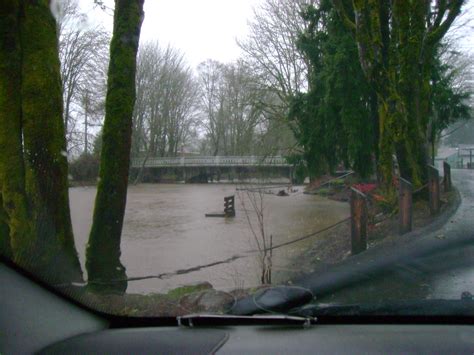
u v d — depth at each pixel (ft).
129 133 25.16
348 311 14.33
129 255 44.19
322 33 91.76
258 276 30.81
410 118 46.11
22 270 14.87
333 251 35.73
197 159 204.85
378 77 45.75
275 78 141.28
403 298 19.48
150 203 103.96
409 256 27.53
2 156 19.35
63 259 20.26
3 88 19.40
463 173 122.93
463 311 14.30
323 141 93.35
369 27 47.03
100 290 22.03
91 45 144.77
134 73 25.45
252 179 81.46
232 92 232.73
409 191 34.24
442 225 36.73
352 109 79.41
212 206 95.96
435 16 53.78
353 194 30.58
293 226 59.67
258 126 158.10
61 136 20.76
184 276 33.09
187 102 256.11
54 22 21.04
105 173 24.73
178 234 57.98
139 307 18.42
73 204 98.37
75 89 147.64
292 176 120.78
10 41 19.43
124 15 25.14
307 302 14.70
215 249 46.19
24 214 19.31
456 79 148.36
